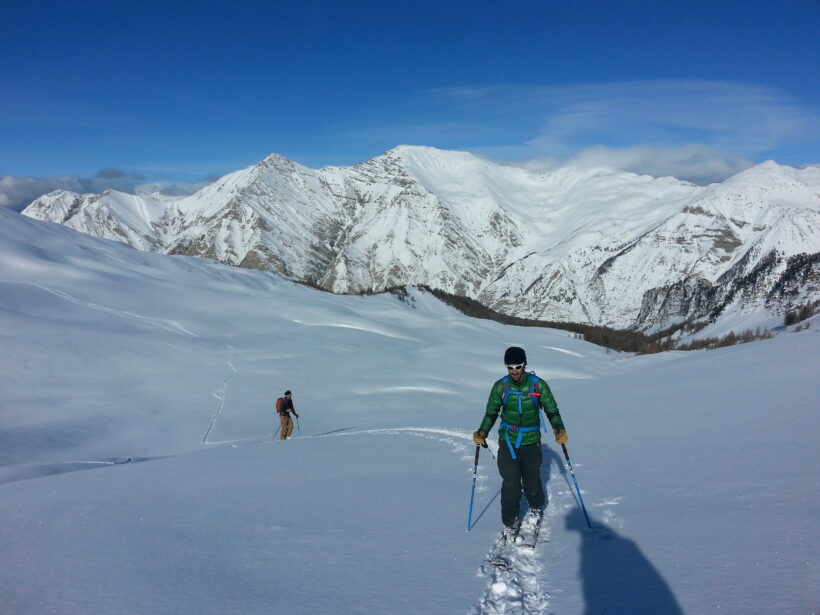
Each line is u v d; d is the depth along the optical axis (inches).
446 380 2117.4
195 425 1305.4
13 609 183.9
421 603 168.9
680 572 164.4
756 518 195.8
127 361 1881.2
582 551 196.2
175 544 242.4
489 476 340.8
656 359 3612.2
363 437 630.5
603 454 355.3
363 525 252.5
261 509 298.2
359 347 2687.0
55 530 281.6
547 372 2714.1
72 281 2844.5
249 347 2383.1
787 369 681.0
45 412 1338.6
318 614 166.6
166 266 4210.1
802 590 138.9
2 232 3230.8
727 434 362.0
